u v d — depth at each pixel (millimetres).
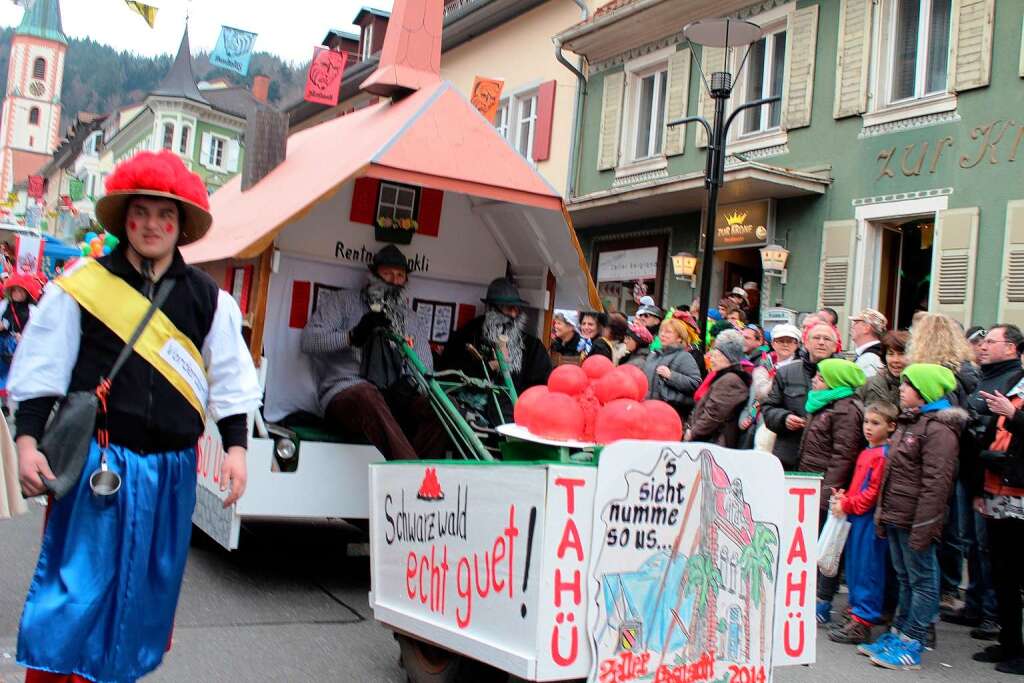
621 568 3305
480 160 5934
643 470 3340
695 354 7844
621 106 16312
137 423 2924
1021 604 5312
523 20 19500
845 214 12211
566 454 3742
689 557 3422
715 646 3479
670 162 15133
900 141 11648
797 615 3719
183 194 2967
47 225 50781
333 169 5859
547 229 6645
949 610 6578
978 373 6742
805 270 12656
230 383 3172
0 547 6438
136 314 2953
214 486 5836
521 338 6730
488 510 3504
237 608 5395
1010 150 10508
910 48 11859
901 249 12141
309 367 6461
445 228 7113
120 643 2867
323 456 5695
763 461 3617
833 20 12570
